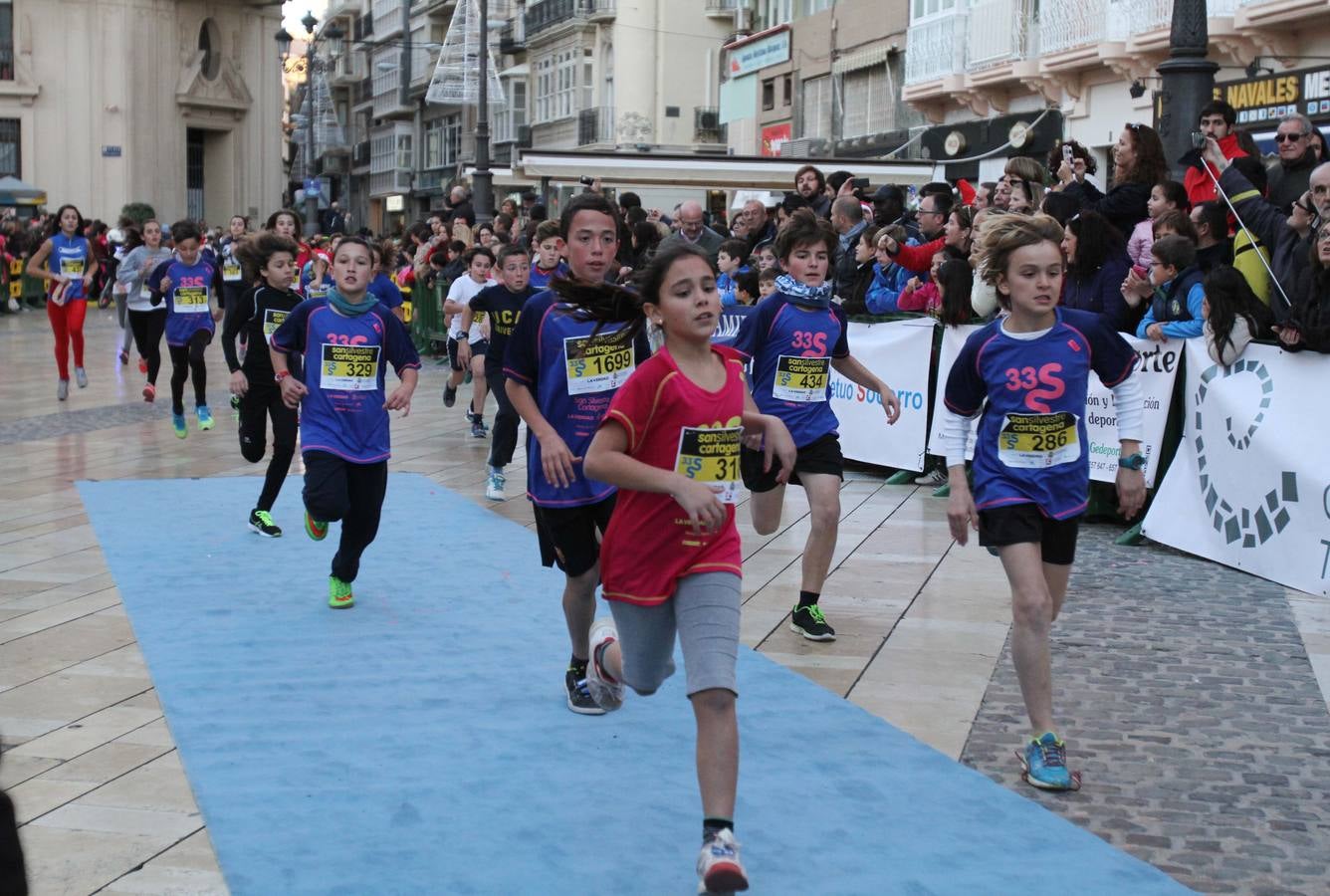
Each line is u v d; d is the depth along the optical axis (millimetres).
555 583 7469
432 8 61625
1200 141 9047
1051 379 4785
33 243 33688
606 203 5129
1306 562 7254
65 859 4039
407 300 22547
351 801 4465
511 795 4523
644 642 4082
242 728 5156
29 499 9914
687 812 4398
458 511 9555
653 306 4016
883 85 27719
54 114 43094
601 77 44406
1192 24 9547
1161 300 8312
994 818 4367
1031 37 22094
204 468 11359
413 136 66688
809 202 12039
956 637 6441
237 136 47375
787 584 7426
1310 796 4590
